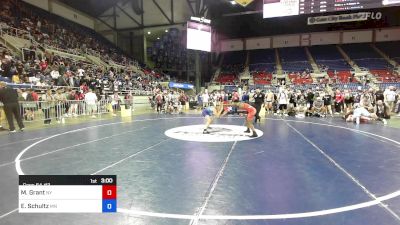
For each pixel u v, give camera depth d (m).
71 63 21.72
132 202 3.64
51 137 8.73
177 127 11.29
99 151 6.67
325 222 3.09
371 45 40.31
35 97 12.88
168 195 3.88
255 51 44.75
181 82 32.53
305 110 16.94
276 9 19.22
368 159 5.90
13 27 21.08
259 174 4.85
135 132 9.84
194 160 5.82
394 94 16.53
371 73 34.28
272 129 10.67
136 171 5.00
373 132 9.77
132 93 23.56
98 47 30.34
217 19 33.97
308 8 18.52
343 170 5.08
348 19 25.98
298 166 5.36
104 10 33.28
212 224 3.05
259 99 13.16
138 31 35.38
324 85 30.77
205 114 9.77
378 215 3.25
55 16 28.59
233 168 5.21
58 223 3.11
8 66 14.53
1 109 11.21
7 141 8.05
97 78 21.52
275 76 36.69
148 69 34.59
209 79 39.78
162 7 31.27
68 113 14.78
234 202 3.64
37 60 18.30
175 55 36.66
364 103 14.42
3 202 3.65
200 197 3.81
